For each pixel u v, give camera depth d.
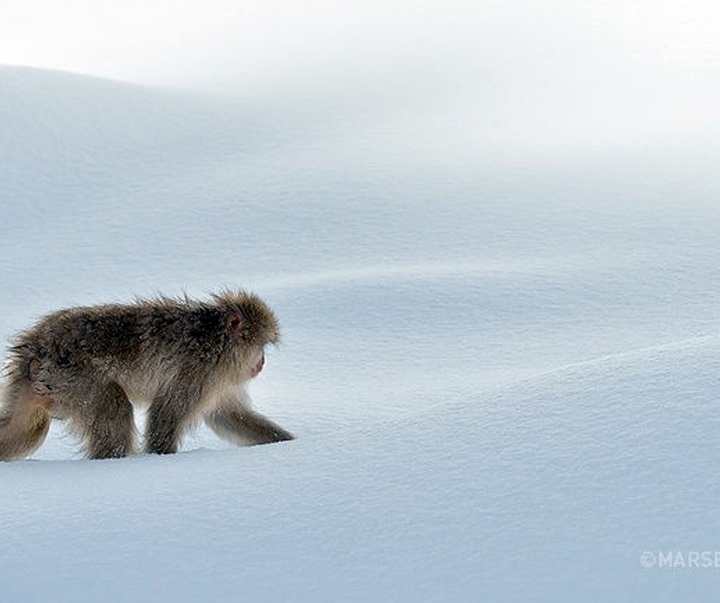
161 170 27.16
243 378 9.39
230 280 19.44
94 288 19.67
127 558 5.78
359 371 13.33
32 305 18.78
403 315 15.48
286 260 20.42
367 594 5.27
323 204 23.30
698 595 4.87
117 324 8.91
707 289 16.39
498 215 21.98
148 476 6.96
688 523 5.33
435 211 22.50
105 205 24.89
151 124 30.27
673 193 22.66
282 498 6.24
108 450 8.77
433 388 12.27
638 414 6.32
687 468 5.72
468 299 16.03
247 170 26.50
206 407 9.27
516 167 25.78
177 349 9.02
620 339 14.34
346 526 5.84
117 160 27.83
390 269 18.41
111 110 30.77
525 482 5.93
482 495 5.89
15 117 29.33
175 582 5.54
